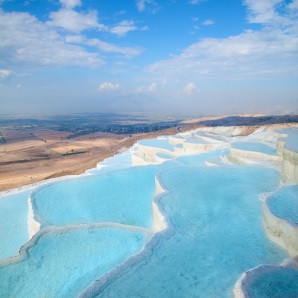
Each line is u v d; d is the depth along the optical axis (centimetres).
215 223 919
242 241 807
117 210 1209
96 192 1405
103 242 878
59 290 690
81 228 960
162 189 1225
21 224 1339
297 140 1555
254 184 1241
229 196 1125
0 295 677
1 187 3362
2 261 791
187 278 647
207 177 1358
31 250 843
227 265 696
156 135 6650
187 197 1127
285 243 760
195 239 822
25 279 725
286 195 958
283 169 1339
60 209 1211
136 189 1440
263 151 1702
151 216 1159
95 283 628
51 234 923
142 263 702
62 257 809
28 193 1752
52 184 1517
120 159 2756
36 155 6212
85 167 4200
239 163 1669
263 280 599
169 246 781
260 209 1005
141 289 611
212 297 589
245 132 3881
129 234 918
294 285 583
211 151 2106
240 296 556
